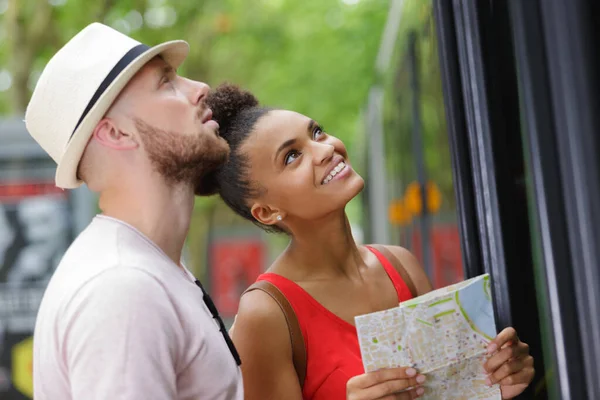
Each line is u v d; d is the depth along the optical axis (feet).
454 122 6.98
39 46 34.60
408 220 16.75
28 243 20.31
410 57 14.53
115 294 4.91
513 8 4.80
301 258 6.93
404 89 16.15
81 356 4.82
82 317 4.88
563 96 4.13
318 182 6.75
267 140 6.84
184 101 5.65
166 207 5.61
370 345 5.62
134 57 5.45
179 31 42.06
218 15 42.32
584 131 4.03
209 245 55.62
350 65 44.55
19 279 20.25
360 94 44.19
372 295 6.96
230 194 7.13
